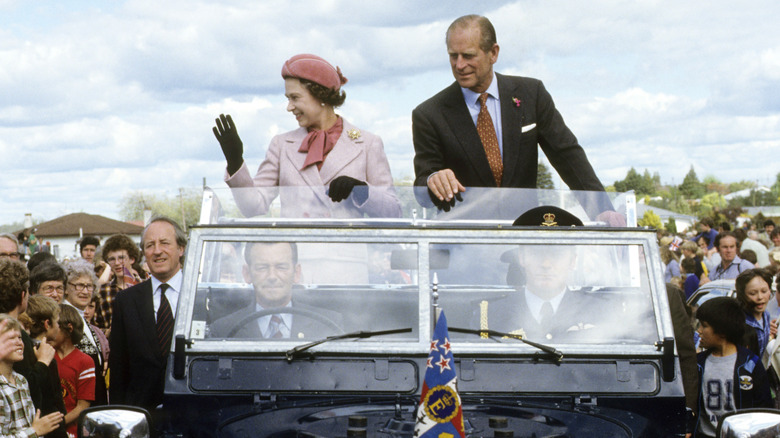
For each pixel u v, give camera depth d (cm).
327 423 591
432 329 659
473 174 898
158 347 930
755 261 2062
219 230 680
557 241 680
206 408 635
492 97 904
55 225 9844
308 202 745
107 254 1548
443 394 549
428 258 676
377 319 665
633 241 684
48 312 1002
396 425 582
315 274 677
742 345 941
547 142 924
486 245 677
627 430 595
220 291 671
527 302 674
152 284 957
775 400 1000
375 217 744
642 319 669
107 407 588
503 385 644
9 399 832
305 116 874
